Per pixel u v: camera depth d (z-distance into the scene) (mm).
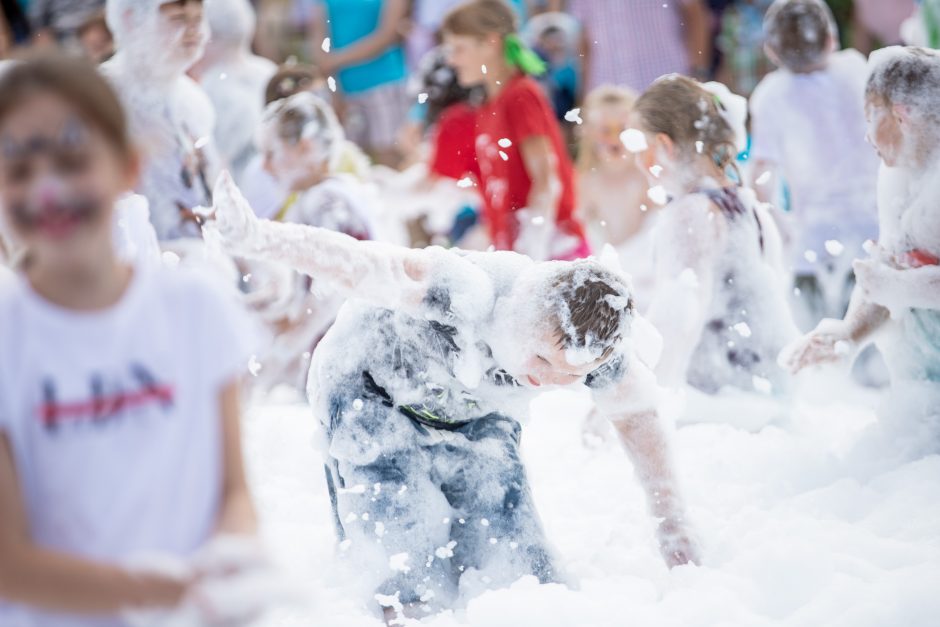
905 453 8148
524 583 6230
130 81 9094
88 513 3611
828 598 6016
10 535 3465
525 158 12289
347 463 6402
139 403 3656
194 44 9133
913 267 7910
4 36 14305
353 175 12195
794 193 12305
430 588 6246
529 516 6520
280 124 10430
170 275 3801
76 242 3576
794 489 8055
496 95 12523
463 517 6520
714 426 9211
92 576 3371
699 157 8641
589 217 15156
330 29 17281
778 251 9117
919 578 6133
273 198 10539
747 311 8898
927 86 7754
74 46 12641
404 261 6047
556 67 16500
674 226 8562
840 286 12164
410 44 17281
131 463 3643
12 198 3562
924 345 8148
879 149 7992
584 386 6555
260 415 10211
